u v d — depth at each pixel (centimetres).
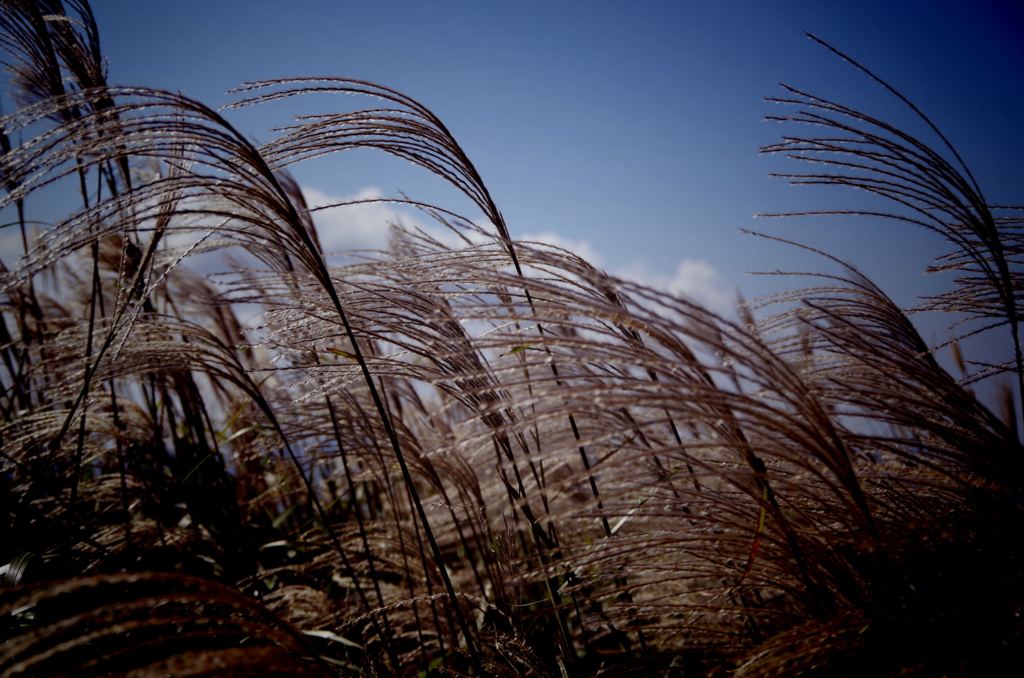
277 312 208
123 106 156
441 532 369
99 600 198
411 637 273
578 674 198
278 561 342
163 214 166
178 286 461
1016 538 150
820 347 199
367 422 262
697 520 169
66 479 292
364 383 284
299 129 192
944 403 172
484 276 166
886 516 168
